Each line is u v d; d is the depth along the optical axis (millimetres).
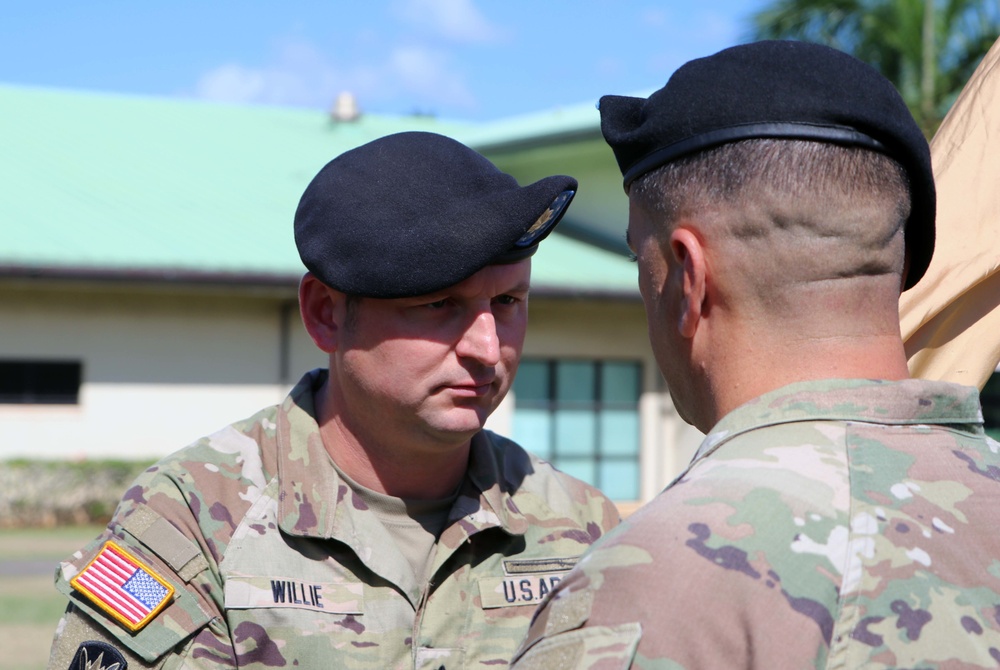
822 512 1420
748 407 1555
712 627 1345
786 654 1330
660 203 1644
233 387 14609
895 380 1570
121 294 14297
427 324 2168
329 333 2295
